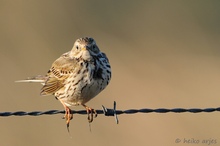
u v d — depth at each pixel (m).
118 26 21.17
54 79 11.86
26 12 20.75
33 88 17.23
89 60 11.59
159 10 22.27
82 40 11.77
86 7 21.55
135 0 22.12
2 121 16.19
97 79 11.54
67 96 11.70
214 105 17.66
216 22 22.16
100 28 20.98
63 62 11.82
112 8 21.86
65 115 11.57
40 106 16.70
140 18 21.81
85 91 11.58
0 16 20.47
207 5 22.53
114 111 11.33
